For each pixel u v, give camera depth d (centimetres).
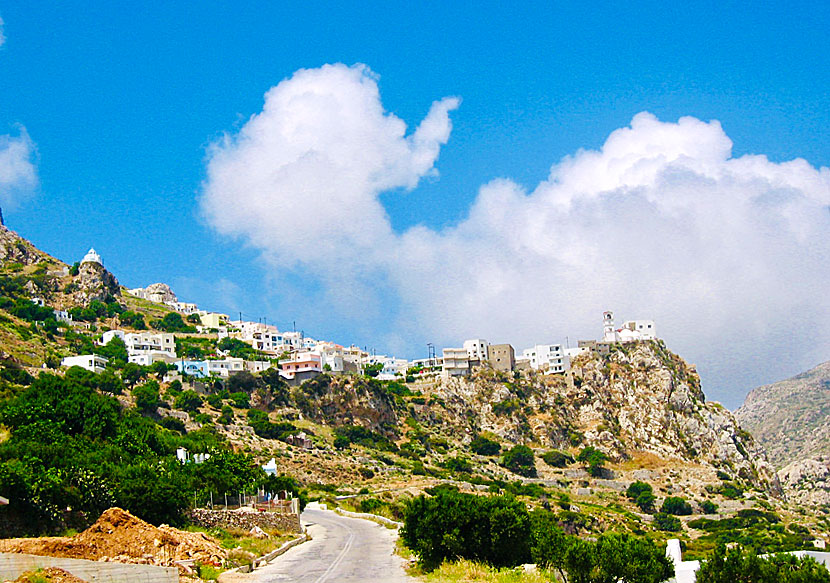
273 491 11744
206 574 5200
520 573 5619
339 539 8625
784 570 5244
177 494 7719
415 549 6250
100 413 12712
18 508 6350
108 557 5075
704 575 5431
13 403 12681
